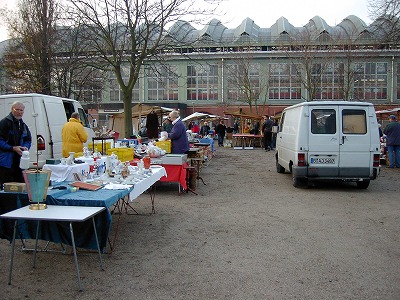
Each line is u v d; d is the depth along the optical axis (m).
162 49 18.02
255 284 4.56
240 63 47.25
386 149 16.72
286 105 50.31
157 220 7.48
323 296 4.26
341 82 41.12
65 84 20.89
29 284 4.52
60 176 6.03
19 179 6.41
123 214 7.96
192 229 6.87
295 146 10.62
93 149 9.41
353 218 7.70
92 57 19.22
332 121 10.38
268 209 8.47
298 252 5.69
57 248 5.76
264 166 16.91
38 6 19.36
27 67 21.09
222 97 51.62
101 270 4.95
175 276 4.78
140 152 10.35
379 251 5.77
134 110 23.47
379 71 48.38
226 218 7.66
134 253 5.60
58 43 20.11
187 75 52.06
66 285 4.49
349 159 10.34
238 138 30.00
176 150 11.02
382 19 17.02
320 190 10.85
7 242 6.04
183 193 10.34
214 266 5.12
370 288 4.48
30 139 6.71
